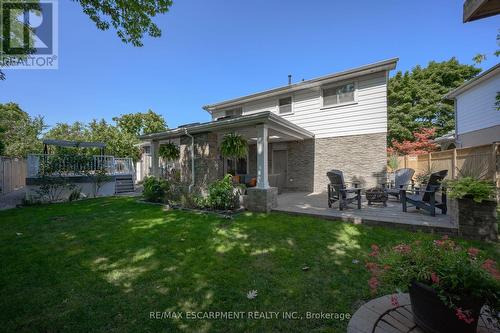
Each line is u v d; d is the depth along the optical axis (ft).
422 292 5.20
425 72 63.36
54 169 30.30
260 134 20.89
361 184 29.07
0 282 8.95
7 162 38.19
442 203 16.78
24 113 64.39
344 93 30.53
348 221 16.46
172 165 33.22
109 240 13.71
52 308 7.31
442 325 4.96
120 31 14.65
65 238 14.19
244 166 39.93
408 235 13.37
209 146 25.58
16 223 17.94
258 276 9.21
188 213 20.79
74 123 62.64
